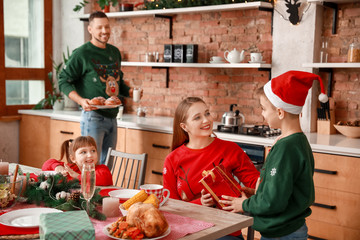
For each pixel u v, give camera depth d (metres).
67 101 4.71
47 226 1.21
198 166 2.11
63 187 1.81
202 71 4.23
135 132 3.85
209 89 4.20
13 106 4.90
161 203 1.72
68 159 2.59
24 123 4.81
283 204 1.61
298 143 1.67
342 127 3.17
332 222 2.83
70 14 5.03
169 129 3.57
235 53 3.68
